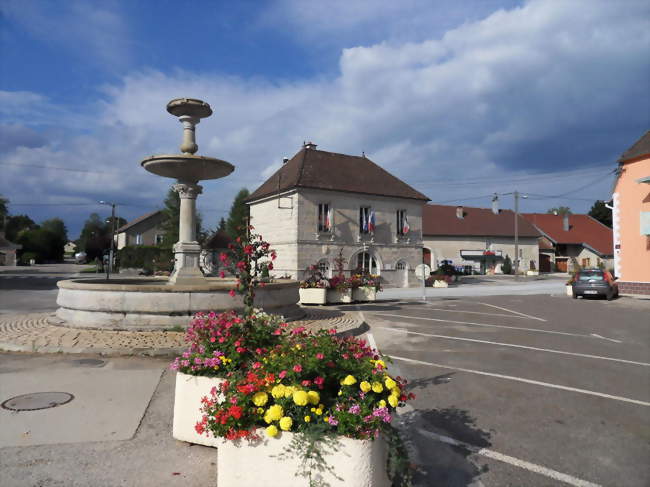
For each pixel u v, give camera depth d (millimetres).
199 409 4062
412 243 32719
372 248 30828
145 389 5793
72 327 9547
